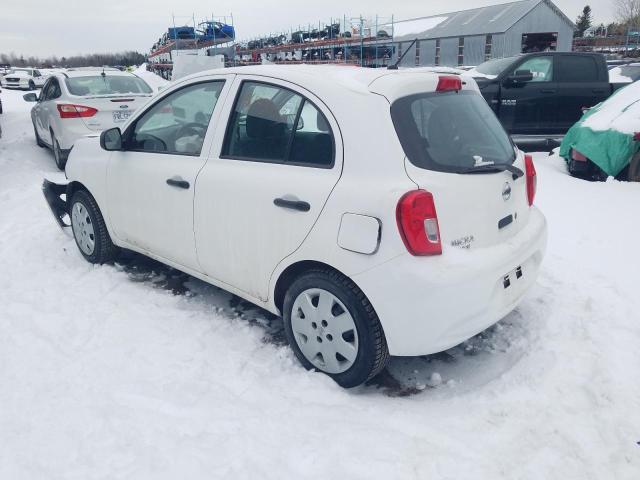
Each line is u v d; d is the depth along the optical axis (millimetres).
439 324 2559
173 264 3895
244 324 3627
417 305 2529
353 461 2357
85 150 4531
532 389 2871
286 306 3074
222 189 3266
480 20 32125
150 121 3934
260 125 3158
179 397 2814
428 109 2848
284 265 3002
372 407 2750
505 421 2637
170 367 3088
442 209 2598
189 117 3660
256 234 3107
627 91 7906
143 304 3881
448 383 3023
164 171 3697
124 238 4250
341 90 2818
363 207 2602
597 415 2658
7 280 4320
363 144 2682
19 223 5910
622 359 3088
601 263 4570
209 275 3580
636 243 5031
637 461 2377
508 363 3180
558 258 4660
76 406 2730
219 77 3490
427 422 2633
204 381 2957
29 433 2551
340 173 2742
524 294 3096
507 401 2781
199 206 3434
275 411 2711
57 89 9062
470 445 2473
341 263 2697
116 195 4168
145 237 4004
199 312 3801
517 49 30562
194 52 21141
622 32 48000
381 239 2555
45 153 10344
